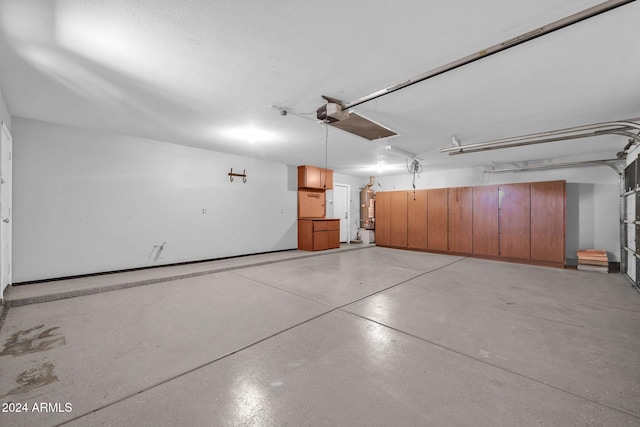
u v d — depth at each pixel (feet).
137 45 6.74
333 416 4.83
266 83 8.75
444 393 5.46
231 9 5.50
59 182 13.08
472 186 23.09
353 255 23.26
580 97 9.66
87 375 5.99
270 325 8.68
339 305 10.54
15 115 11.84
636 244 13.48
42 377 5.90
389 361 6.62
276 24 5.98
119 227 14.89
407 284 13.78
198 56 7.25
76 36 6.37
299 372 6.16
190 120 12.35
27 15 5.63
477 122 12.35
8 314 9.41
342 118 10.30
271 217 22.82
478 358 6.77
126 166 15.10
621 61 7.35
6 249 11.18
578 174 19.77
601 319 9.30
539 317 9.44
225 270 16.40
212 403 5.15
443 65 7.50
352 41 6.61
